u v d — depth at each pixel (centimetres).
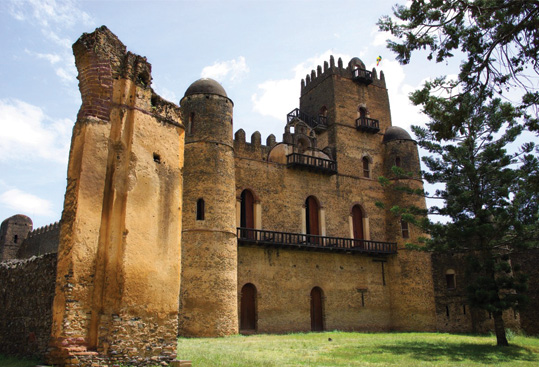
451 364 1786
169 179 1535
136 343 1309
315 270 3441
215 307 2712
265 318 3097
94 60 1417
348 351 2022
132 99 1475
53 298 1343
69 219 1294
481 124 2684
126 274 1320
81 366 1177
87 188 1311
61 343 1188
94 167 1341
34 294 1510
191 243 2795
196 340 2394
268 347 2084
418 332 3497
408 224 3822
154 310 1377
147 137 1485
